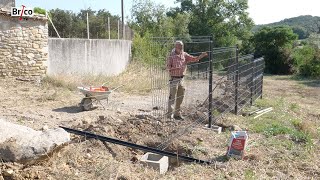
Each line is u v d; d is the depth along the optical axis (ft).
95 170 16.94
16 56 46.21
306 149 23.63
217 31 140.26
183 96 27.12
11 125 17.29
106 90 34.65
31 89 41.70
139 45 72.23
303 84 77.97
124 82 50.01
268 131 27.43
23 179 15.23
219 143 24.18
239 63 34.60
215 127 27.89
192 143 23.56
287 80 87.66
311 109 43.42
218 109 32.17
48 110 31.81
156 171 18.22
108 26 70.38
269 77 96.43
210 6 140.97
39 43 47.96
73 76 48.01
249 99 39.99
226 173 18.43
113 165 17.67
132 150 21.43
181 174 17.95
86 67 54.90
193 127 26.53
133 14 107.96
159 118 27.61
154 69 30.25
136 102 39.01
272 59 112.06
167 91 28.48
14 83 43.96
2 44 45.03
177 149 22.45
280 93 60.08
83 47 54.13
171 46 28.68
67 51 51.57
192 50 30.68
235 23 142.82
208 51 26.86
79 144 20.18
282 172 19.49
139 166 18.39
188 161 20.26
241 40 141.69
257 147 23.49
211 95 27.63
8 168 15.58
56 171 16.25
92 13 78.74
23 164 16.22
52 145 16.80
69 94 40.11
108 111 32.68
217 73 32.68
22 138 16.66
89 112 31.73
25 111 30.55
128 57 69.82
